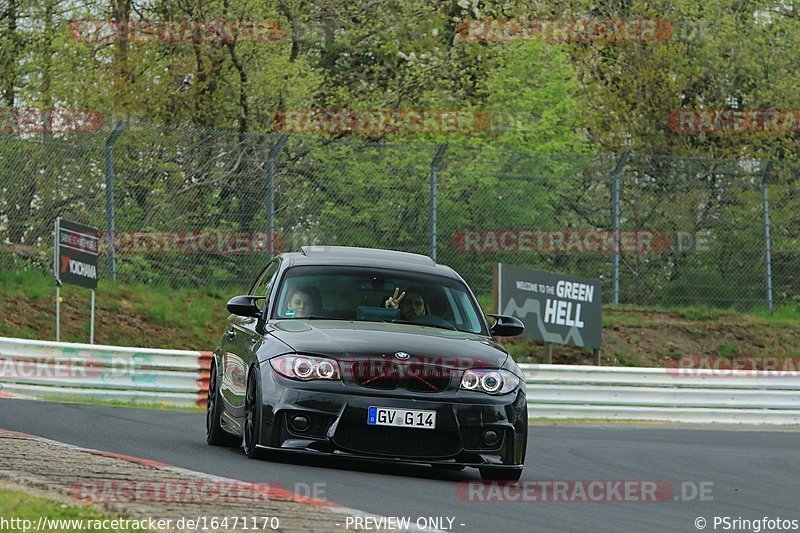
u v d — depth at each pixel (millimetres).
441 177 68688
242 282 66812
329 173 67125
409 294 26469
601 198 71875
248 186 66188
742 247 75188
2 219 63969
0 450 21969
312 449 22672
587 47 92062
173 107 79188
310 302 25953
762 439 44031
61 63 76250
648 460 33344
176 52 80750
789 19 94000
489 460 23328
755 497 26172
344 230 66750
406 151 68688
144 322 62469
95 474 19656
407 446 22891
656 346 70625
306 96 83250
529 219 70750
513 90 85812
